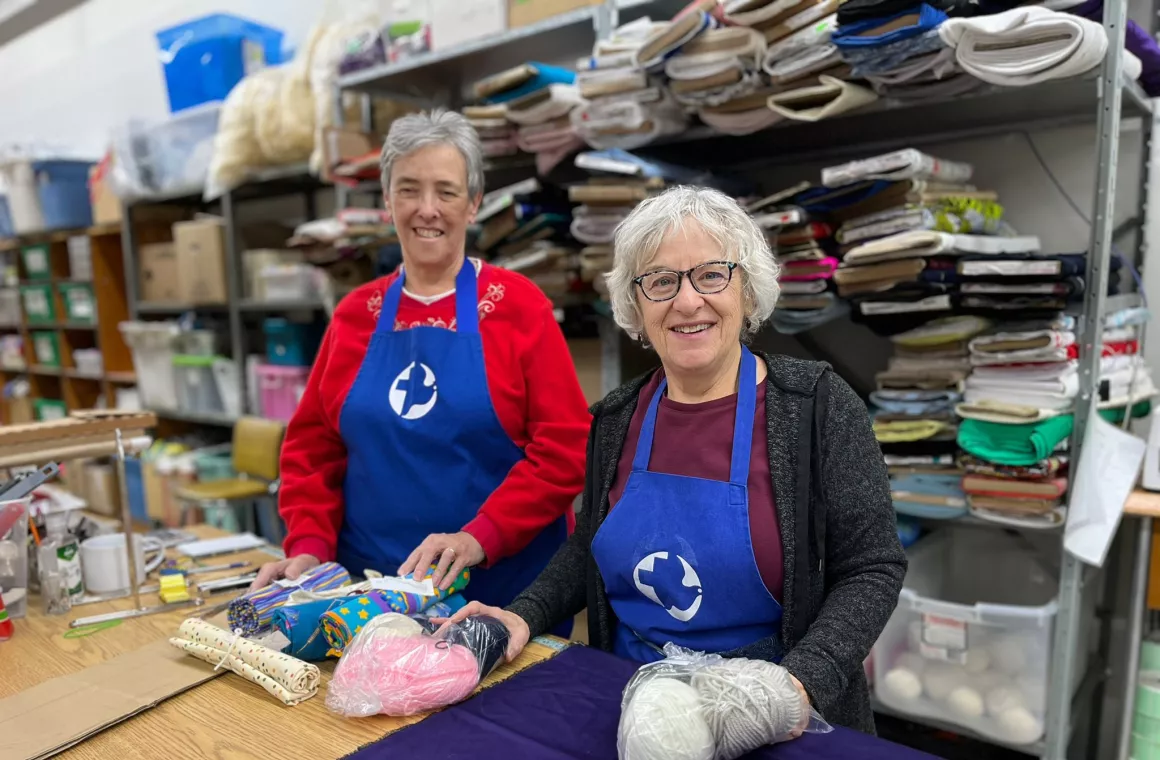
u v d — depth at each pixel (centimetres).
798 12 174
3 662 116
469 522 143
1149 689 174
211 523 374
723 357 109
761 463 106
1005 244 193
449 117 143
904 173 175
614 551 111
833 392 107
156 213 425
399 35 272
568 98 215
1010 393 173
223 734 92
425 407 143
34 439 132
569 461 143
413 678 94
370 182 280
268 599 117
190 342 392
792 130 210
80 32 520
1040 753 177
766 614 106
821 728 88
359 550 152
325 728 92
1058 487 167
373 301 154
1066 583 172
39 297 499
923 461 189
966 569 235
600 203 213
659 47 188
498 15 238
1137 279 198
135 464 425
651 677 86
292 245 290
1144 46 169
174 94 375
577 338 245
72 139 551
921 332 188
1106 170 158
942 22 157
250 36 360
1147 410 204
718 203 105
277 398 348
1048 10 147
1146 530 171
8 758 87
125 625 129
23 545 133
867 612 97
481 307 146
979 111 194
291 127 304
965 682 185
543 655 111
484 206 233
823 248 201
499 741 87
